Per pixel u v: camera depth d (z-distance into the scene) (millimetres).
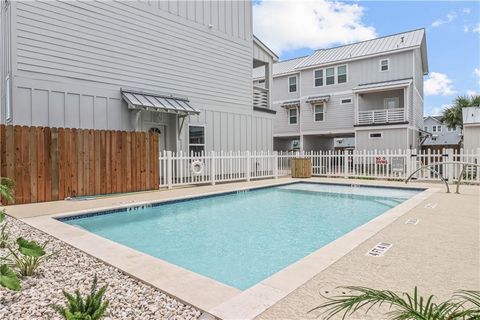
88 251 3838
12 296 2670
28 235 4578
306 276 2969
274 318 2223
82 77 9719
